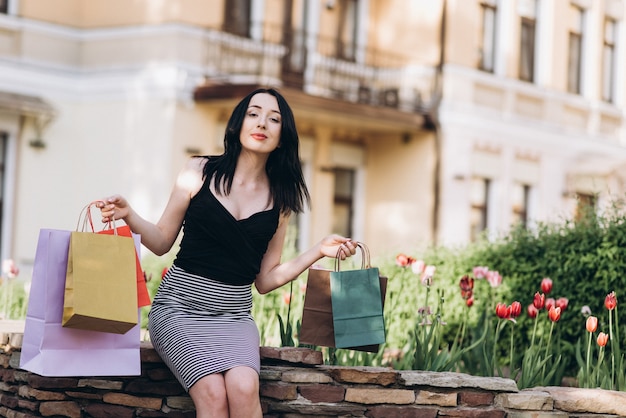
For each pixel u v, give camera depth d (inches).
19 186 556.4
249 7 613.0
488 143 716.7
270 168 168.9
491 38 727.1
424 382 169.2
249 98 166.9
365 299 163.5
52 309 150.6
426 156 687.7
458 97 692.1
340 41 658.8
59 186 576.4
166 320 158.1
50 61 575.2
